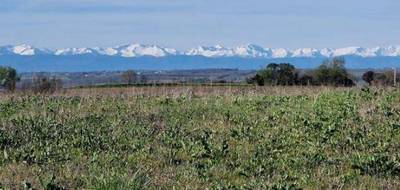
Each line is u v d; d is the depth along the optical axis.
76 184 10.57
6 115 19.02
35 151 13.23
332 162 12.45
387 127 15.96
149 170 11.70
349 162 12.34
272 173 11.62
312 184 10.82
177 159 12.77
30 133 15.09
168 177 11.17
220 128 16.38
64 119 17.67
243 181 11.05
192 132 15.77
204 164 12.34
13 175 11.15
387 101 20.86
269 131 15.86
